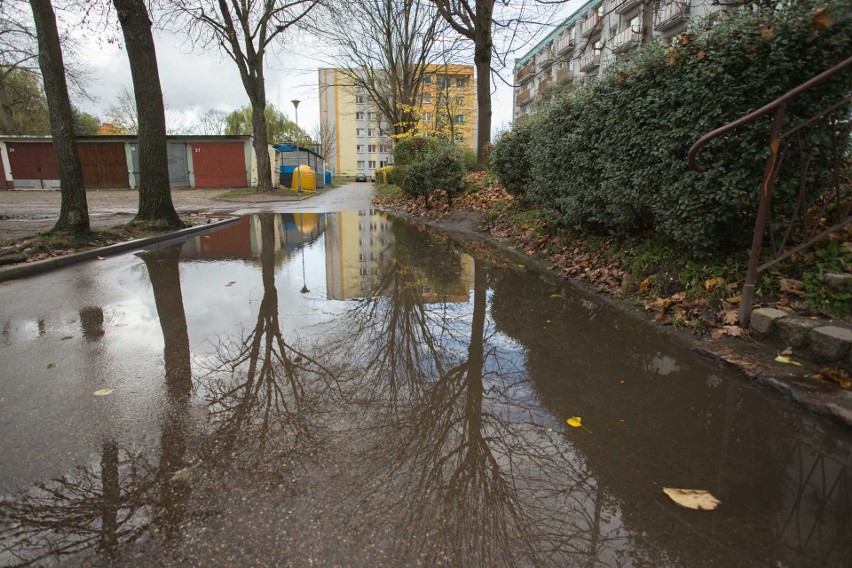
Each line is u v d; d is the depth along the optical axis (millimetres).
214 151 26891
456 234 10422
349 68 27844
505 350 3643
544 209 7230
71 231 7844
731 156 3564
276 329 4125
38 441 2363
